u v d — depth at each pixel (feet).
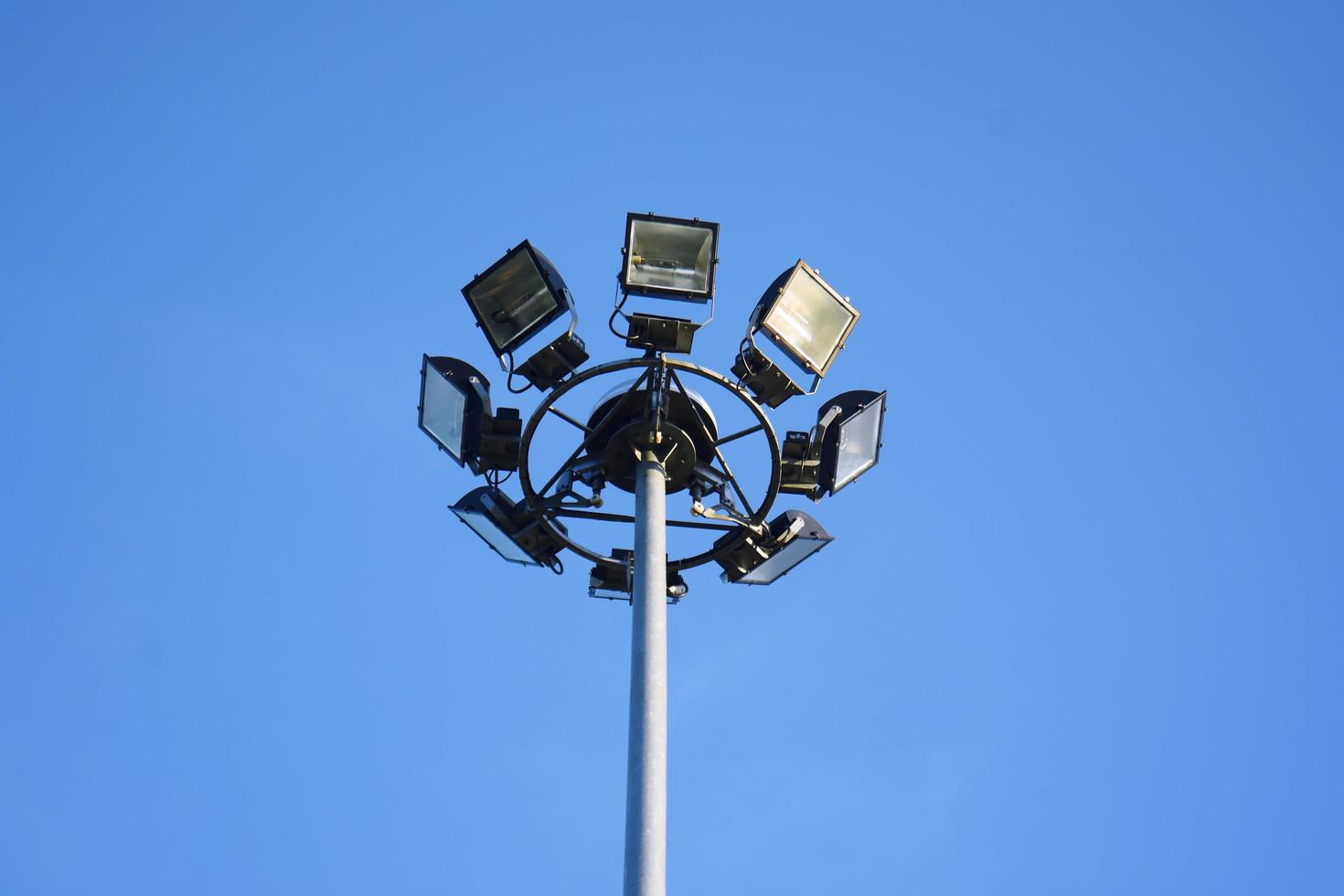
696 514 54.03
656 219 51.24
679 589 55.62
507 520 54.60
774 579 56.54
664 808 43.78
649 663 46.39
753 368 53.62
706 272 51.52
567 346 53.11
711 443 53.57
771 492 53.72
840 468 55.36
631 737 45.09
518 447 53.72
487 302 52.90
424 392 55.31
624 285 51.06
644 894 42.11
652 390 51.96
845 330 53.93
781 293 53.47
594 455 53.26
